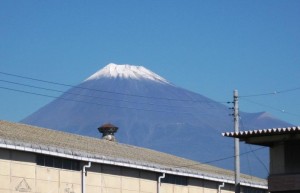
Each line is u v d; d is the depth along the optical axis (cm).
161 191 7831
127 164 7300
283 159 5638
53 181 6562
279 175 5631
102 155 7050
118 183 7275
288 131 5525
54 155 6494
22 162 6272
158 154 8975
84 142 7656
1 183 6072
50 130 7694
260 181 9775
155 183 7781
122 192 7312
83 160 6806
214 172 8856
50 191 6519
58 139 7175
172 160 8719
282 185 5609
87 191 6906
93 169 7006
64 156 6581
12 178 6169
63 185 6662
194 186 8362
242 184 9119
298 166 5597
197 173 8319
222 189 8850
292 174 5584
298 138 5559
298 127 5494
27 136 6656
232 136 5716
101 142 8194
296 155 5612
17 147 6144
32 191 6338
